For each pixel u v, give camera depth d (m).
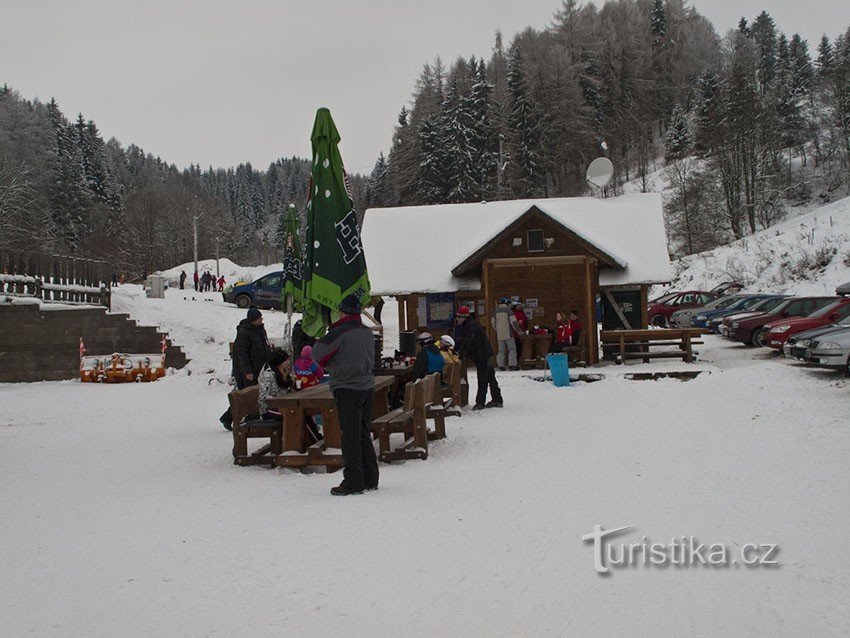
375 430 10.01
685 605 4.88
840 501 7.39
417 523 6.80
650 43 121.56
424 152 80.75
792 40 140.50
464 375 15.81
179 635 4.45
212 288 62.12
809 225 52.12
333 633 4.43
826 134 82.88
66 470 9.70
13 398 19.62
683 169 72.62
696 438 11.15
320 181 10.59
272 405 9.52
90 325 26.09
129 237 88.62
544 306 25.89
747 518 6.88
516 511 7.22
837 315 23.25
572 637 4.39
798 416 12.98
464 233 27.89
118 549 6.16
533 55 99.31
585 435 11.66
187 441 12.05
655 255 25.89
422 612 4.75
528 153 84.00
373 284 26.12
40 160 94.19
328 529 6.62
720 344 29.61
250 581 5.34
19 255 26.81
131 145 192.00
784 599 4.97
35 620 4.70
